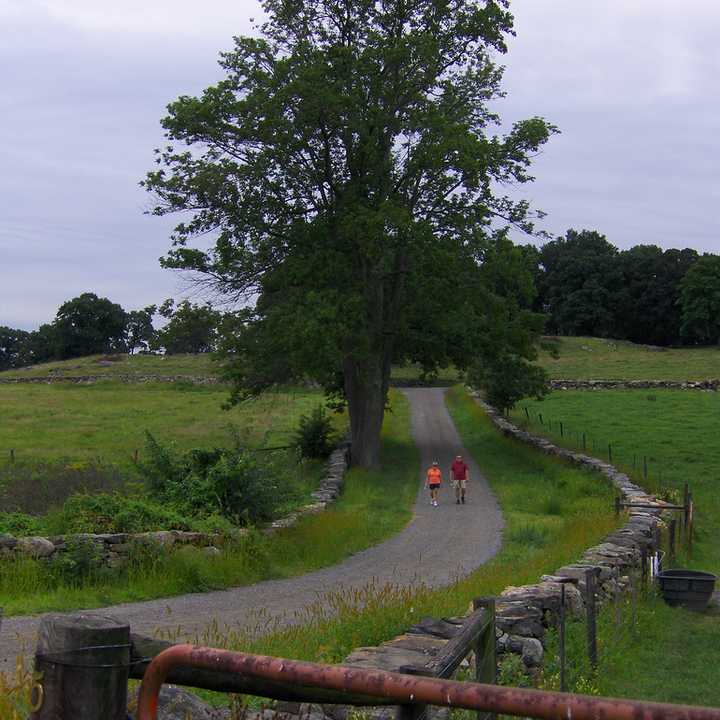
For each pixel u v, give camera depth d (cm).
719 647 1308
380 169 3606
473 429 5312
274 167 3578
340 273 3562
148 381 8238
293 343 3328
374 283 3869
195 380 8219
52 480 2311
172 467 2109
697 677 1126
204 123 3506
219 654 296
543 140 3703
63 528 1662
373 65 3547
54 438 4469
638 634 1316
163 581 1545
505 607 1020
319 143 3628
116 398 6756
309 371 3469
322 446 4016
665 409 5850
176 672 354
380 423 4016
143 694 302
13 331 16375
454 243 3650
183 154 3559
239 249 3578
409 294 3925
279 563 1856
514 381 4847
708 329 11775
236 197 3516
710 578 1595
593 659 1051
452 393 7294
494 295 4056
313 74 3419
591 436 4750
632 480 3114
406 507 3016
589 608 1062
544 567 1538
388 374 4066
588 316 12281
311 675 285
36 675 323
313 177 3641
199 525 1830
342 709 640
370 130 3628
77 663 319
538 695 256
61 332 13350
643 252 12975
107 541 1585
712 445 4419
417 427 5484
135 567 1577
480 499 3203
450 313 3956
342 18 3731
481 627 608
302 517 2222
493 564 1853
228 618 1288
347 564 1961
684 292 11712
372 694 278
